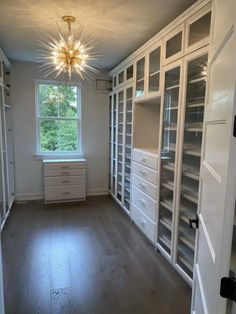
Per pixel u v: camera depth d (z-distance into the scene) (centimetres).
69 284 213
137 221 325
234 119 68
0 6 222
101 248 278
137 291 206
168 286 213
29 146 438
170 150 249
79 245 284
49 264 243
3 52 346
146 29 273
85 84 457
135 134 338
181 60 213
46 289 206
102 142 482
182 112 214
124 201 394
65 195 437
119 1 212
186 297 200
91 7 224
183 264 226
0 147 319
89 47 331
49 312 181
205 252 108
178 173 223
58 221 353
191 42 201
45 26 267
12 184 425
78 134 470
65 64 248
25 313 179
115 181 442
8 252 265
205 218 114
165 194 260
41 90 438
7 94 399
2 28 272
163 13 235
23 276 223
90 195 483
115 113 435
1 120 335
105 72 464
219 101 91
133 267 241
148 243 291
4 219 334
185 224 225
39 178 451
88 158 477
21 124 428
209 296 93
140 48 297
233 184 70
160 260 254
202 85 204
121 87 388
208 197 108
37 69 423
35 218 362
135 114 334
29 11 232
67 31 280
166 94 248
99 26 265
